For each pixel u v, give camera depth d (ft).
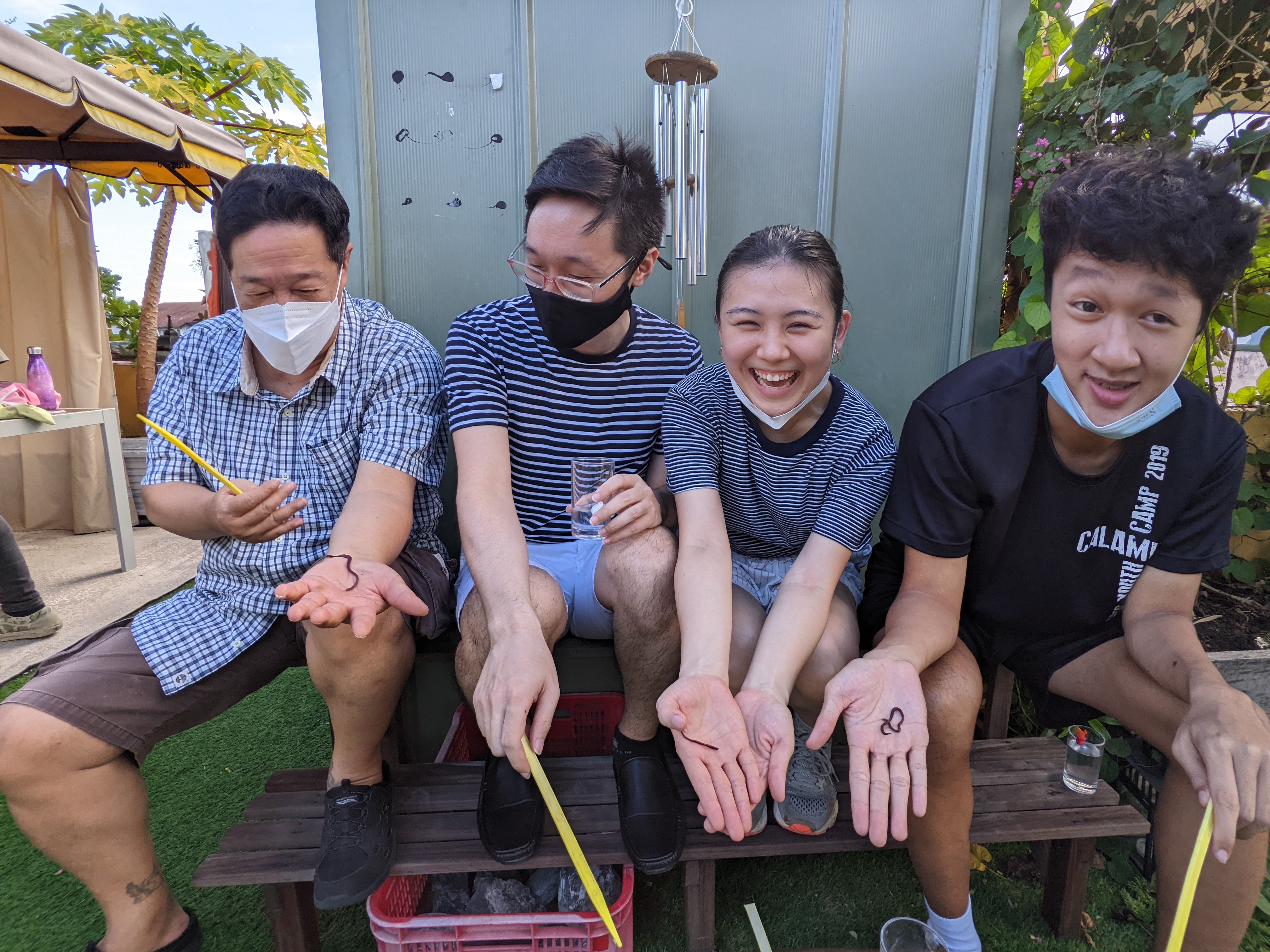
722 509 4.68
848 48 6.20
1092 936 4.67
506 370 5.10
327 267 4.49
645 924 4.77
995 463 4.08
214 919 4.79
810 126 6.31
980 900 4.96
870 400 6.77
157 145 12.26
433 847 4.11
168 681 4.19
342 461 4.88
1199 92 5.62
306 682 8.22
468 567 4.41
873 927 4.76
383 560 4.36
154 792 6.17
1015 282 7.04
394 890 4.25
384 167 6.16
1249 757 3.20
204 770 6.49
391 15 5.93
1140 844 5.27
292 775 4.76
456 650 4.62
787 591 4.23
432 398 5.05
